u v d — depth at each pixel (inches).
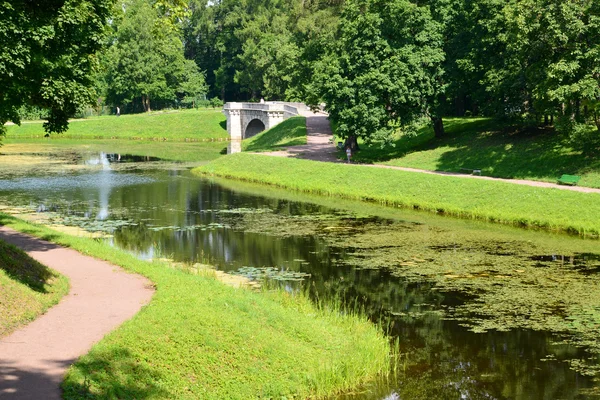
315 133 2714.1
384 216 1387.8
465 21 1908.2
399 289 864.3
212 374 528.4
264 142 2859.3
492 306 792.9
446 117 2343.8
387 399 546.3
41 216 1362.0
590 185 1374.3
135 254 1044.5
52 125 810.2
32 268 721.0
